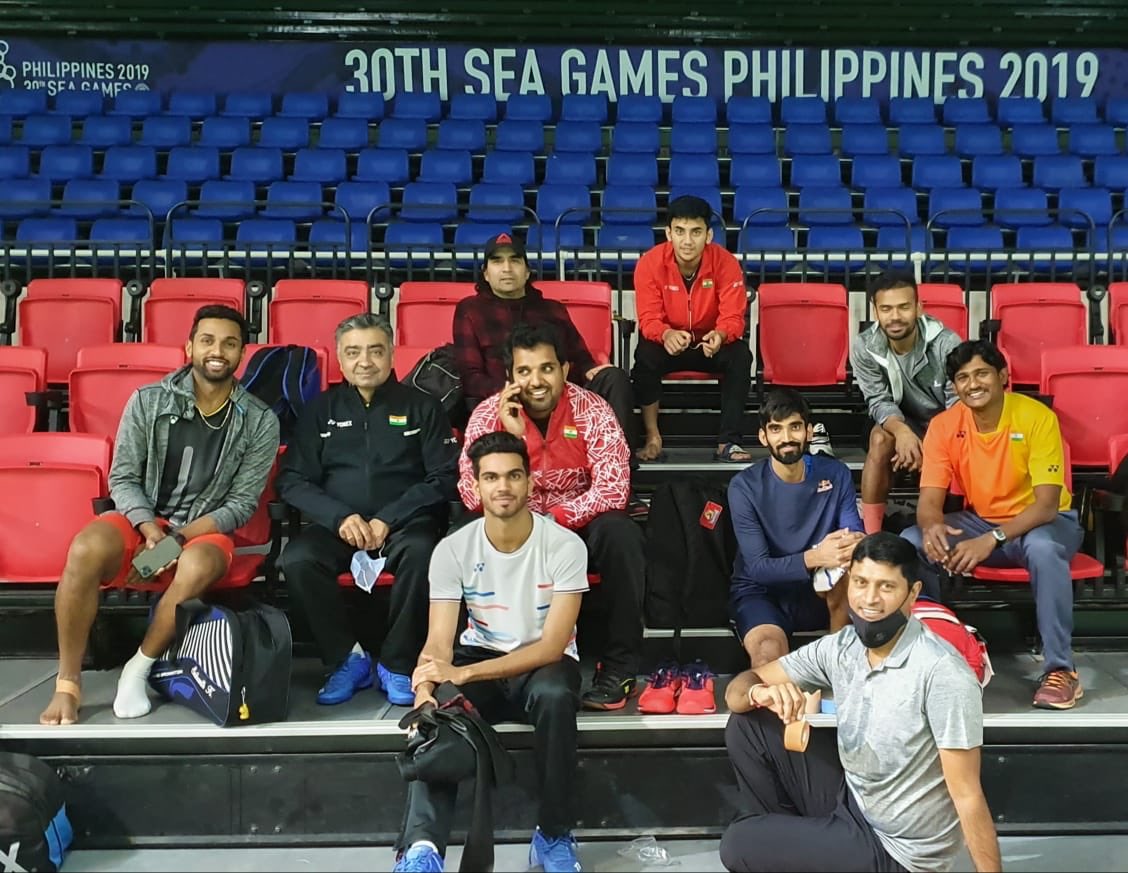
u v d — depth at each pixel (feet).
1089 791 10.69
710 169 28.84
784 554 11.58
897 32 32.19
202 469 11.85
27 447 12.48
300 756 10.57
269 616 10.80
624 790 10.69
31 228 25.80
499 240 14.26
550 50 32.17
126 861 10.23
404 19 32.04
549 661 10.12
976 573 11.76
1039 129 30.60
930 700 8.80
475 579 10.43
